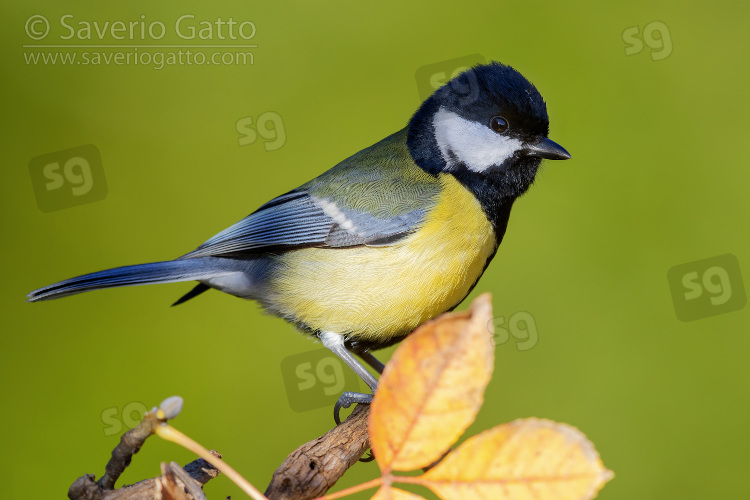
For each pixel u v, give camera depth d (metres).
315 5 11.49
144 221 10.22
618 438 9.41
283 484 4.13
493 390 9.66
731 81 11.19
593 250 10.35
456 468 1.65
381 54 11.30
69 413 9.06
